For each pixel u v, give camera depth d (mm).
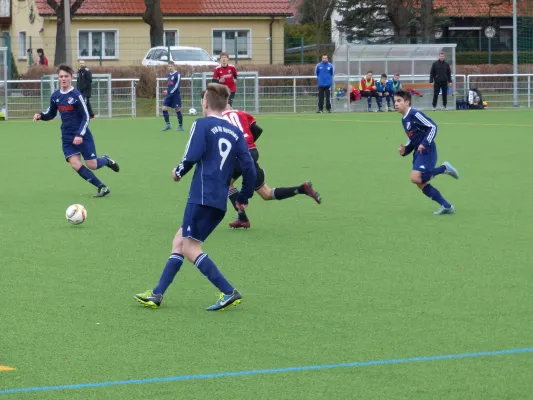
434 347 10117
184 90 56219
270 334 10625
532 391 8758
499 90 60906
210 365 9500
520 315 11430
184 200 21281
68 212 17766
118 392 8719
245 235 16875
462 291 12672
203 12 85688
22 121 49906
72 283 13203
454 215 18984
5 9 93688
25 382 9000
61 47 70875
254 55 87375
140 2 85188
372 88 56438
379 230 17328
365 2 85438
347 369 9367
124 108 54406
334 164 28578
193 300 12219
